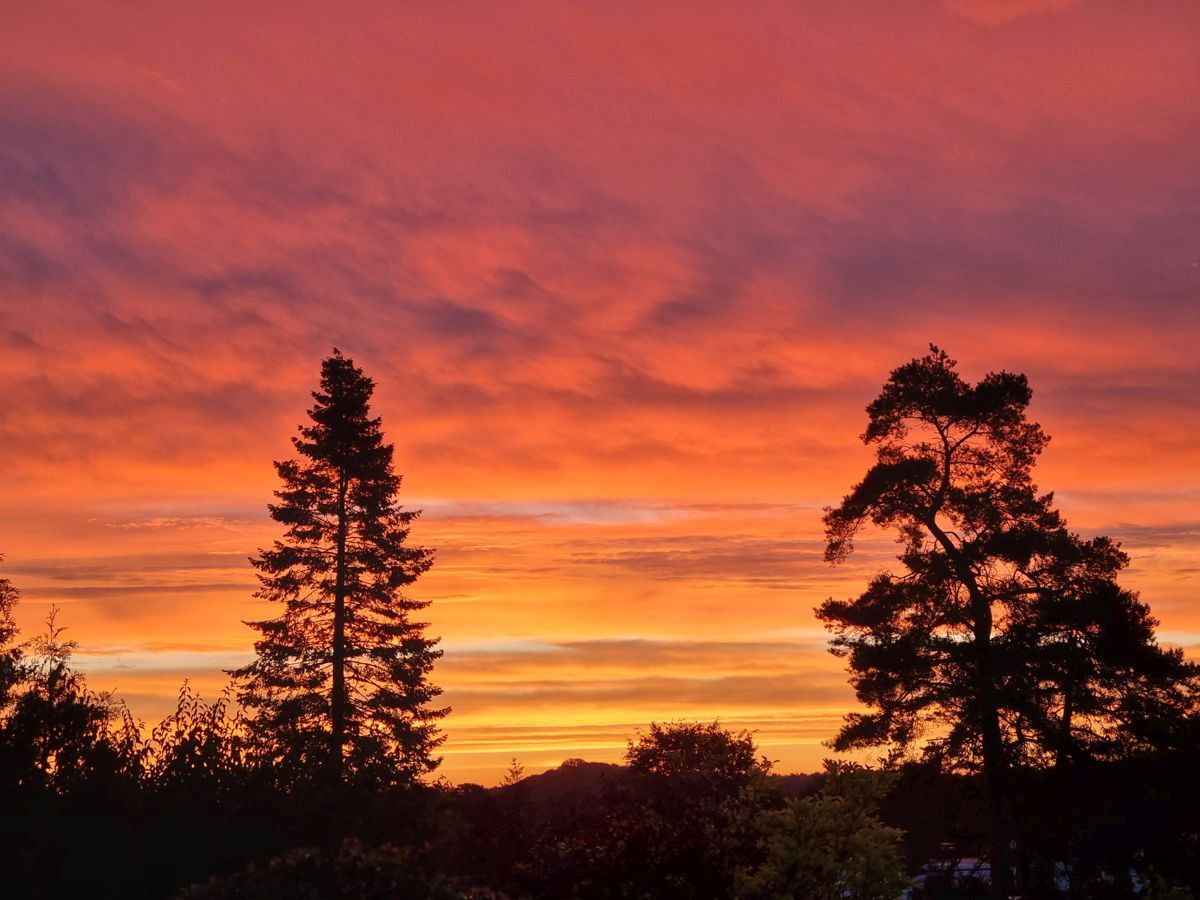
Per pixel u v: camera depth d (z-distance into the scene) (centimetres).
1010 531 3525
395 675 4403
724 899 1720
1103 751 3106
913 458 3719
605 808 1836
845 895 1712
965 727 3297
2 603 3341
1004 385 3691
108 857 1869
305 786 2038
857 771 1789
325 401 4700
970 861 3328
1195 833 2800
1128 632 3366
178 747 2058
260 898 1203
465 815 2002
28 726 1997
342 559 4541
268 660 4384
